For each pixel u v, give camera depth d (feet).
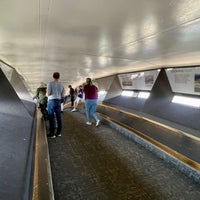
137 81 26.81
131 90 30.71
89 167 10.07
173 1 4.50
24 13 5.23
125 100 30.30
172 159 10.28
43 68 20.94
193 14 5.39
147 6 4.81
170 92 21.20
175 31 7.11
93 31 7.17
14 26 6.45
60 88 14.96
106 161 10.84
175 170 9.75
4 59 13.70
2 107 9.03
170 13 5.28
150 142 12.75
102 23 6.23
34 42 8.96
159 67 21.06
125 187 8.15
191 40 8.57
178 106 19.48
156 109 21.08
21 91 18.24
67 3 4.60
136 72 25.75
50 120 15.25
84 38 8.24
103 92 35.70
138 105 25.30
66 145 13.52
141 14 5.37
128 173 9.41
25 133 7.96
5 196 3.99
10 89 10.19
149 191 7.86
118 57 14.05
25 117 10.08
